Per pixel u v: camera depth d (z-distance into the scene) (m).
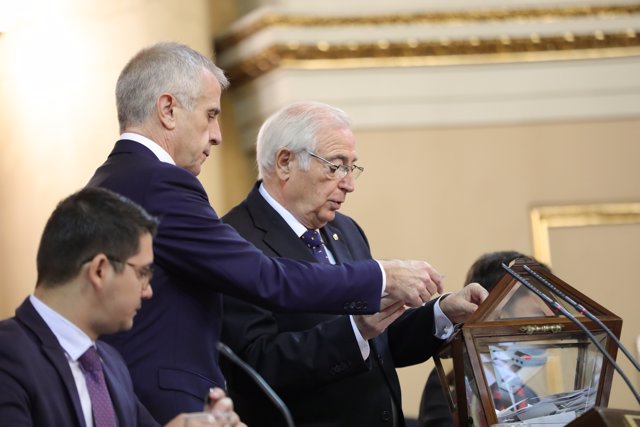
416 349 9.52
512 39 16.62
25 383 6.72
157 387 7.80
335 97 16.45
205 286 8.09
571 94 16.80
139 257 7.08
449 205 16.52
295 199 9.46
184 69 8.42
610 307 16.48
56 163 14.85
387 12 16.50
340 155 9.43
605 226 16.62
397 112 16.56
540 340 8.17
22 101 15.10
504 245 16.48
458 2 16.61
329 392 9.05
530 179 16.66
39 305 7.05
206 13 16.03
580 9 16.64
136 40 15.11
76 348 7.05
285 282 8.05
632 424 6.48
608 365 8.13
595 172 16.72
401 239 16.38
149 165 8.12
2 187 15.16
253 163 16.75
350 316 8.67
